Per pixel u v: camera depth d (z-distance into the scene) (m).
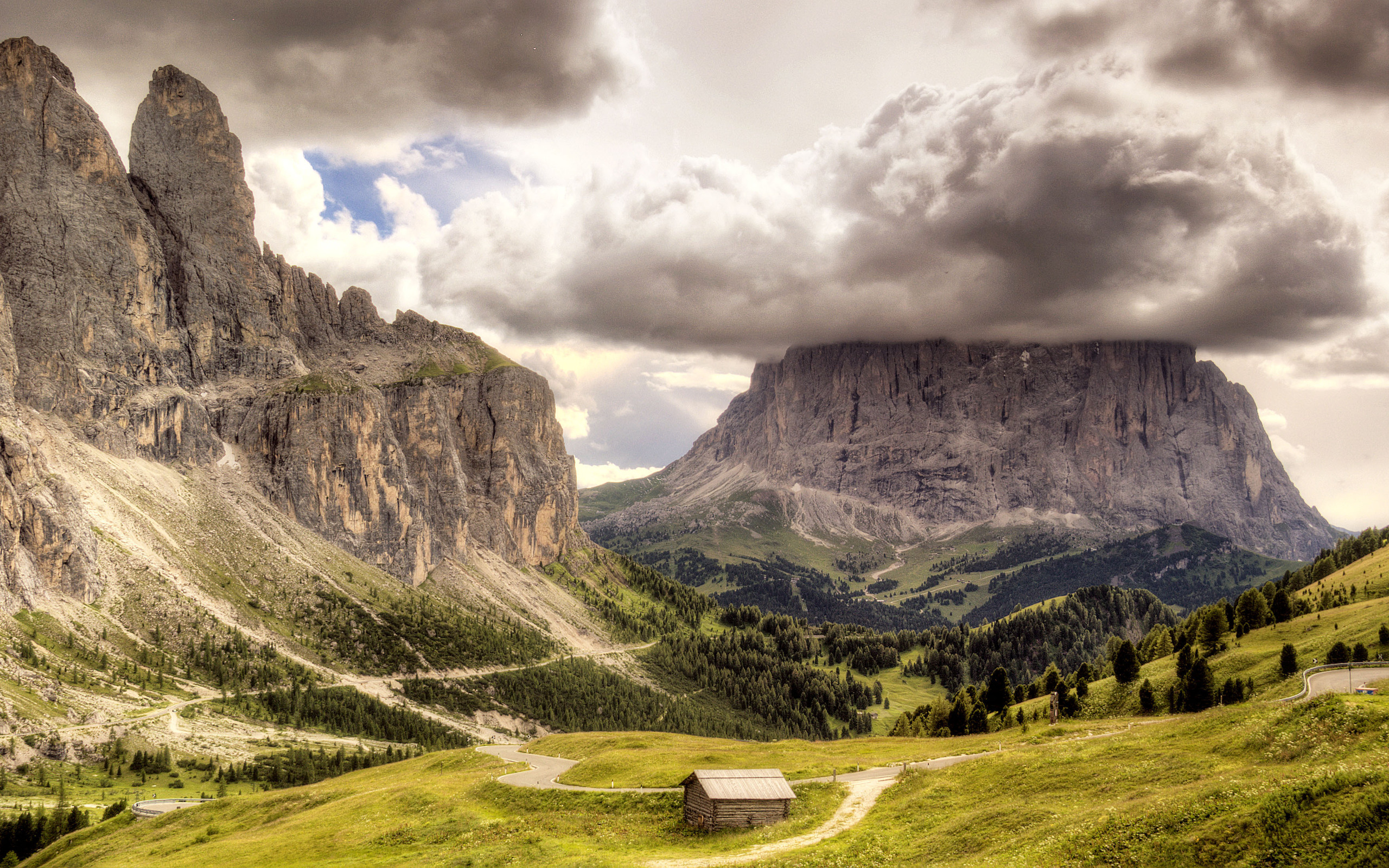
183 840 120.25
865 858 67.75
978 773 86.31
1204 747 75.88
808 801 91.75
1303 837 46.81
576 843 88.19
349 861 90.38
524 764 132.00
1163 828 54.12
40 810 146.38
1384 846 43.03
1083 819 61.03
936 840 68.19
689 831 88.44
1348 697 71.31
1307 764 60.66
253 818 126.12
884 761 114.50
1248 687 146.00
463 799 110.06
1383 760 55.47
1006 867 56.19
